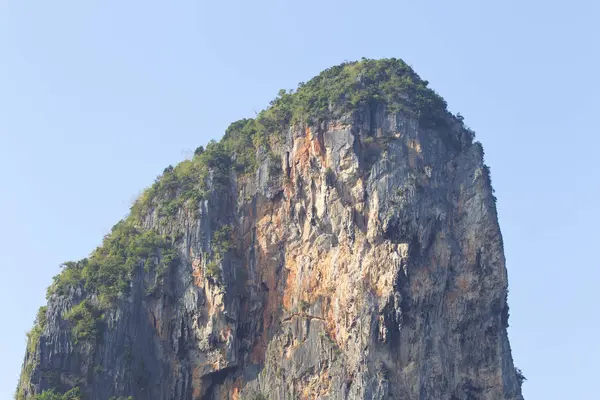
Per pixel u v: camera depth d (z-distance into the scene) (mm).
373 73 184750
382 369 162000
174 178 188250
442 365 165875
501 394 169125
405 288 165875
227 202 182000
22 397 172750
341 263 169000
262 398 168500
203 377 172625
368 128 176625
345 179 172750
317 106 179250
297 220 175750
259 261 176500
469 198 176875
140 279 178625
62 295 178750
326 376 164375
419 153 175750
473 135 183250
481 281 172875
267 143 183625
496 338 171500
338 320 166625
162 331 176125
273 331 172375
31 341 176875
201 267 177125
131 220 189375
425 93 182250
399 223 168375
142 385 173500
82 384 172250
